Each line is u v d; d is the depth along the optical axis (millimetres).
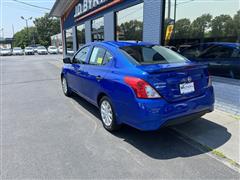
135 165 3088
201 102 3537
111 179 2801
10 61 24875
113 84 3740
